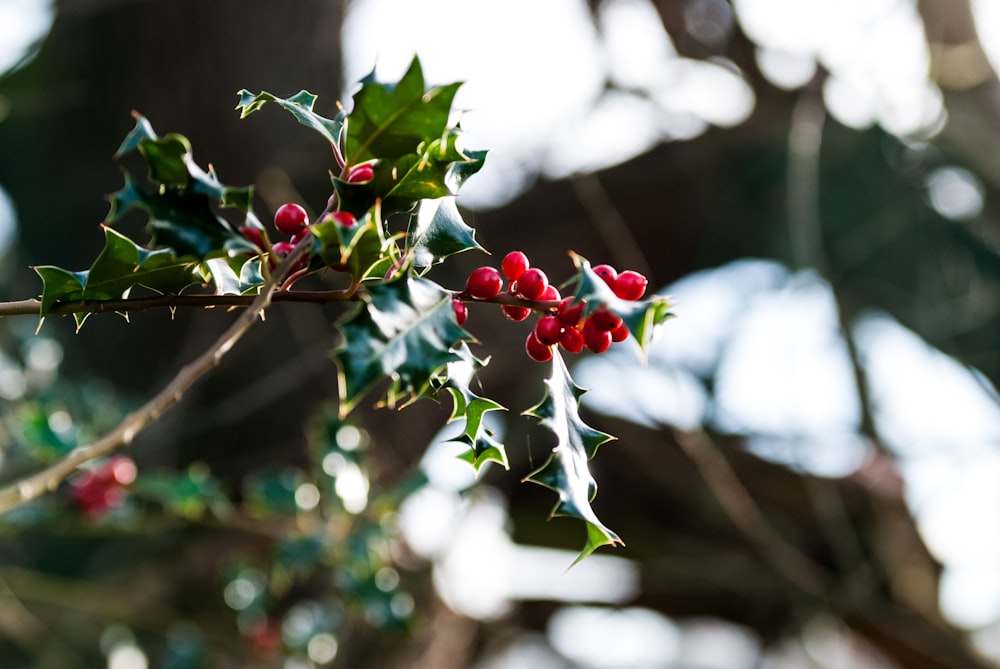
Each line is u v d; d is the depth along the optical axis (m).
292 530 3.45
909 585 5.82
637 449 5.55
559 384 1.12
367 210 1.12
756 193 5.64
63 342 5.11
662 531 5.77
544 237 5.50
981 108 5.36
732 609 5.99
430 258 1.21
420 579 4.80
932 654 5.22
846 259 5.80
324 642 3.65
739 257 5.79
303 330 4.86
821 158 5.85
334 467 3.29
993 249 5.83
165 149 1.04
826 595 5.10
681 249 5.88
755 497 5.68
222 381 4.99
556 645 7.15
